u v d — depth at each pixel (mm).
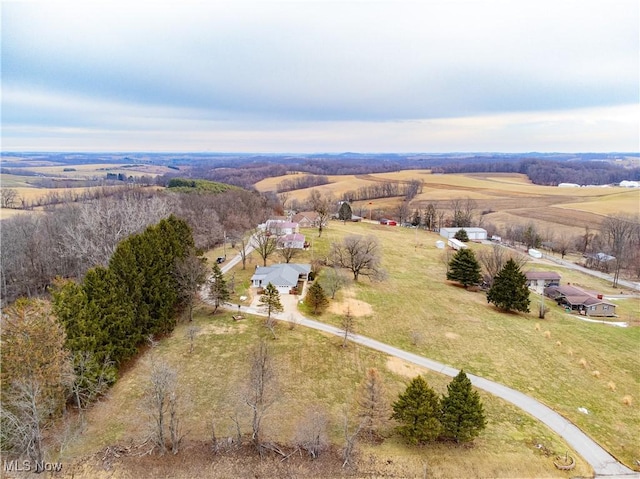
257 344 56281
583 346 63500
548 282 94500
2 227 87562
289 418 42656
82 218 83750
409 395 40125
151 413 38281
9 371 35438
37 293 82438
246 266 87188
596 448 42188
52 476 34562
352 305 72438
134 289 54250
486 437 41906
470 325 68438
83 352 42688
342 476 36312
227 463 36906
